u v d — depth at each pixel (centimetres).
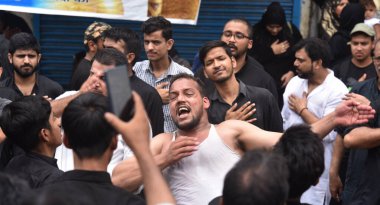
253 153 257
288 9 803
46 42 792
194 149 379
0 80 621
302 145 309
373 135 441
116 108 230
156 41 579
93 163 289
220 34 801
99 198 285
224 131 399
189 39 801
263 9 800
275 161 253
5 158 434
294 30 762
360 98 393
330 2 788
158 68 588
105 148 289
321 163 311
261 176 247
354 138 447
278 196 247
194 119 398
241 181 247
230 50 506
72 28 792
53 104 434
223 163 394
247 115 483
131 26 790
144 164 237
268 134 394
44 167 362
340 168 584
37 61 552
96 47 641
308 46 579
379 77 484
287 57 737
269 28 736
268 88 584
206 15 798
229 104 498
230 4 798
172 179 393
